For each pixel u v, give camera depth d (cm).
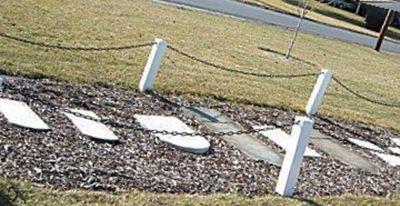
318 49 2238
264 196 707
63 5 1602
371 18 4194
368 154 993
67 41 1201
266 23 2559
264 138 916
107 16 1642
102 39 1319
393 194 834
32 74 912
